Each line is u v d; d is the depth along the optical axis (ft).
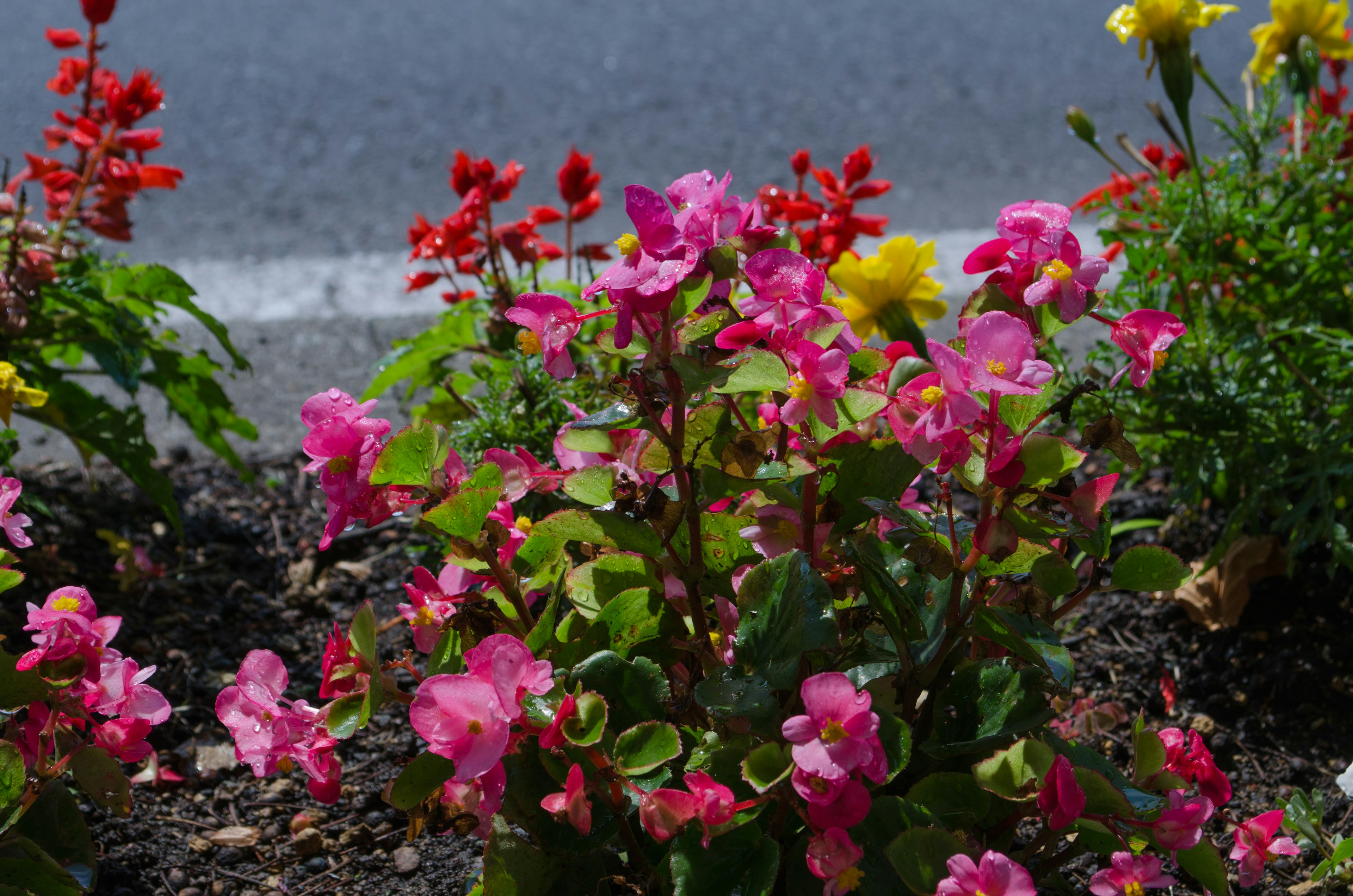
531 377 8.14
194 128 21.49
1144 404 8.25
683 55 25.36
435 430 4.36
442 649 4.85
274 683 4.64
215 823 6.89
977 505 9.77
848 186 9.32
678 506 4.45
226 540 10.05
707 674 4.71
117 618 5.14
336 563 9.73
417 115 22.21
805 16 27.84
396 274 16.19
